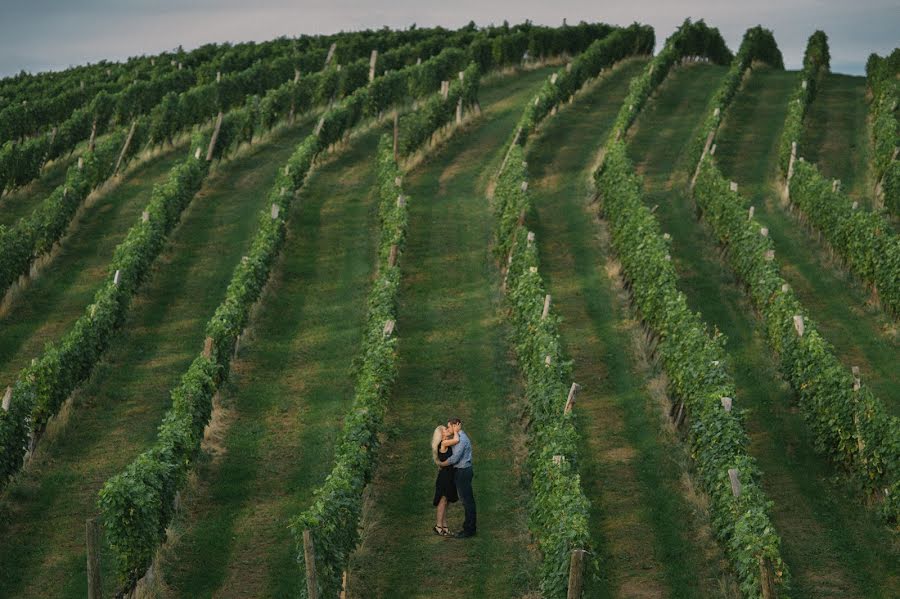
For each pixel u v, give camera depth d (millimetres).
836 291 26297
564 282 27531
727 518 14492
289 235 31250
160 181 37125
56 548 15398
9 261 25125
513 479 17547
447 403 20688
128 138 37875
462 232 31672
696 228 31828
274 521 16250
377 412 17500
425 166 39312
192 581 14562
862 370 21844
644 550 15312
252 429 19562
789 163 34344
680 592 14211
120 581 13781
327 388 21438
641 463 18094
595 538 15602
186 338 23906
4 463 16453
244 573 14789
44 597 14148
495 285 27156
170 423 16672
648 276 23875
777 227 31422
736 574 13930
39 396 18281
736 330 24234
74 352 19734
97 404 20484
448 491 15609
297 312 25719
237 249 30125
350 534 14203
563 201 34562
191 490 17062
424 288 27188
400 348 23406
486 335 24078
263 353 23203
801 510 16484
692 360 18672
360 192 35844
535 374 19266
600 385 21484
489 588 14438
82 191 32219
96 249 29938
